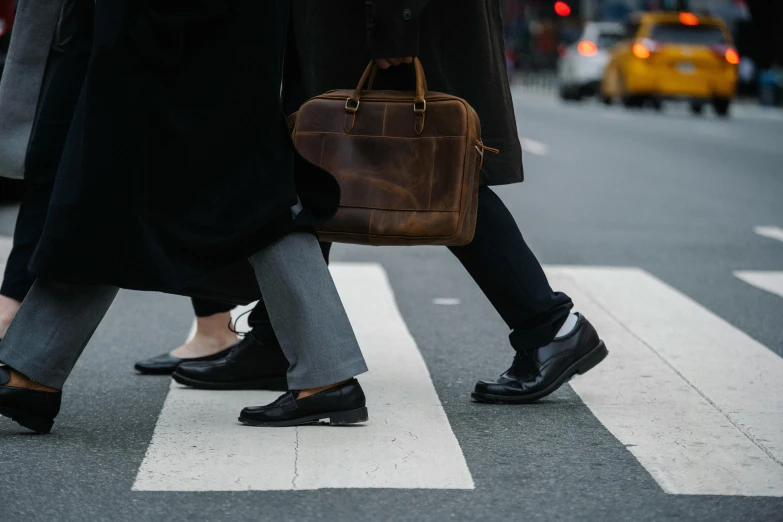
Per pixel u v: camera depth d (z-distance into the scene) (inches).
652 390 205.2
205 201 161.2
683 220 465.7
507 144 189.6
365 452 165.3
